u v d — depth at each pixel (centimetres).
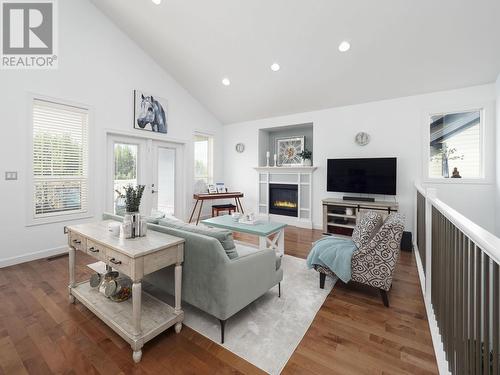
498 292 83
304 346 163
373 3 277
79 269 285
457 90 361
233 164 627
